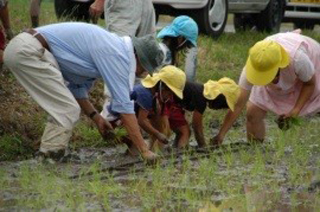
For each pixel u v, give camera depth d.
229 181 11.06
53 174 11.03
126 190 10.45
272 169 11.77
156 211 9.59
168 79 12.48
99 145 13.74
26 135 13.48
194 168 11.74
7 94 14.25
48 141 11.90
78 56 11.73
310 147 13.26
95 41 11.65
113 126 12.92
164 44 13.34
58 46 11.76
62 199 9.92
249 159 12.29
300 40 12.20
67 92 11.81
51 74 11.70
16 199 9.98
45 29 11.82
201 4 21.08
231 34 23.91
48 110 11.77
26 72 11.69
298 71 12.07
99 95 15.49
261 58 11.81
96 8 14.39
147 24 14.12
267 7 25.31
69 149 13.31
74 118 11.84
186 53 13.57
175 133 13.60
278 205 9.98
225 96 12.87
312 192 10.62
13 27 17.09
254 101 12.97
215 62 19.28
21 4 20.09
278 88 12.42
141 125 12.39
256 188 10.74
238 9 23.81
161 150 12.95
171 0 21.16
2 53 13.23
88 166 11.87
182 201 10.04
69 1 20.86
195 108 12.91
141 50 11.62
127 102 11.62
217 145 13.07
